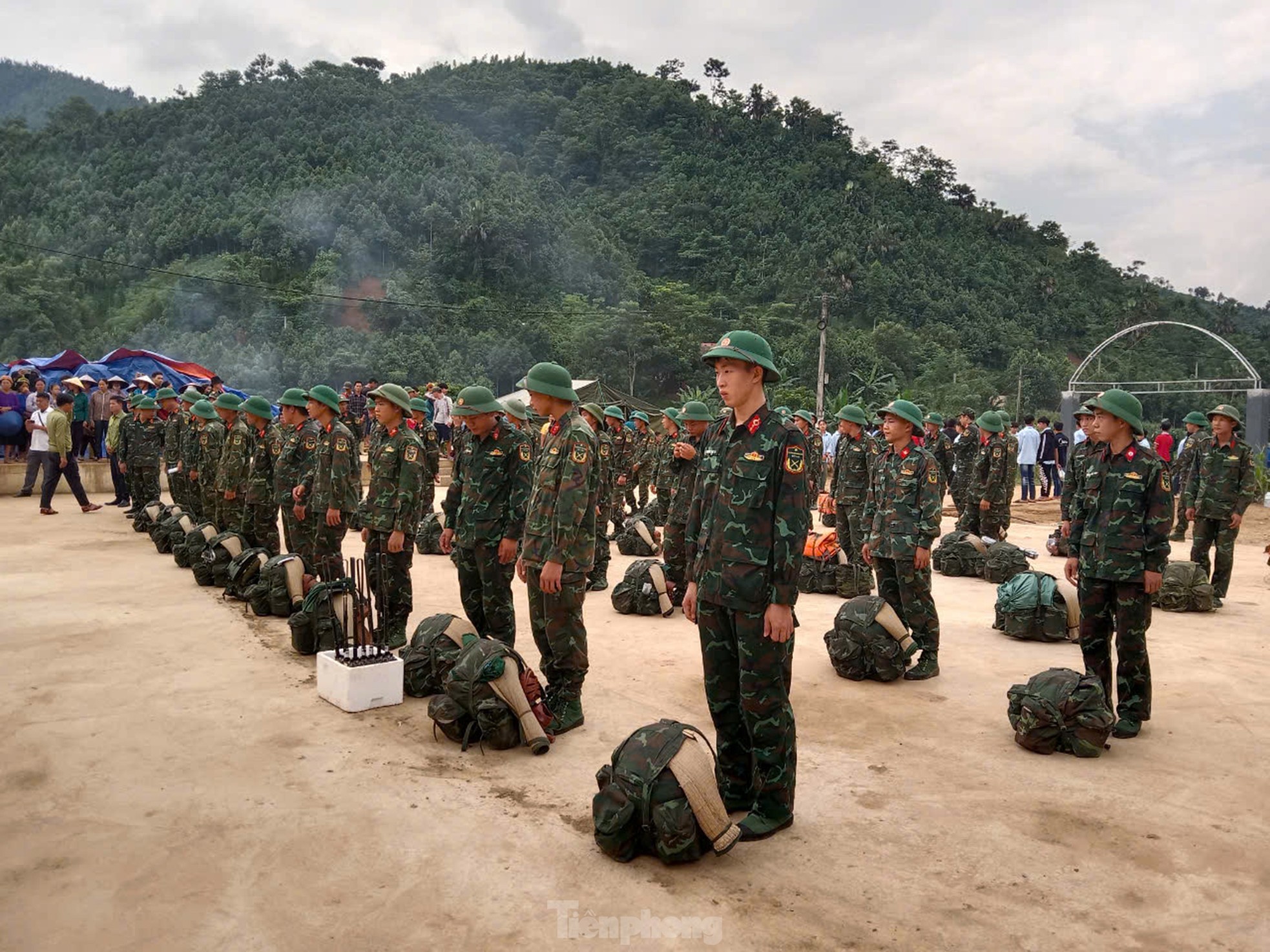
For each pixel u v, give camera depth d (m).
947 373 93.31
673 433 12.25
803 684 6.33
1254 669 6.78
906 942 3.08
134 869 3.52
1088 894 3.45
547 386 5.07
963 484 14.12
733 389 3.80
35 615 7.91
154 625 7.56
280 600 7.82
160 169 108.06
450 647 5.77
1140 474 5.24
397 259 93.50
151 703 5.57
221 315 78.62
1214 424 9.23
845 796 4.36
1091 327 125.00
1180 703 5.94
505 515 5.91
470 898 3.33
